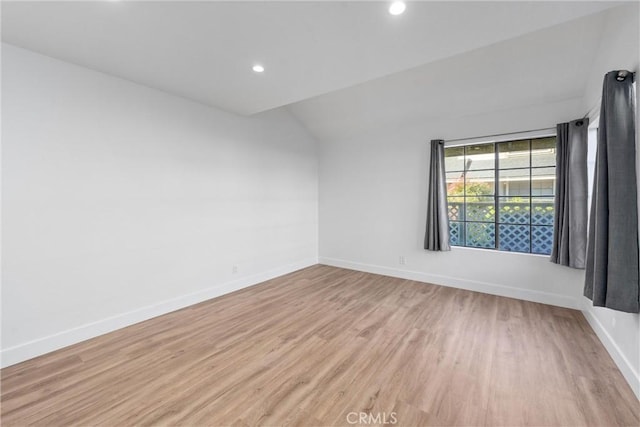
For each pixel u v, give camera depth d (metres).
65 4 1.70
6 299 2.13
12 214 2.16
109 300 2.69
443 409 1.68
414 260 4.32
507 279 3.57
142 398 1.79
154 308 3.02
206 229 3.53
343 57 2.37
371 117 4.34
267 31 2.00
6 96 2.12
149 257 2.99
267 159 4.35
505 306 3.26
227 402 1.75
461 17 1.83
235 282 3.88
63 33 2.01
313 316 3.03
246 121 4.02
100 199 2.62
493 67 3.04
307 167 5.14
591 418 1.61
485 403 1.73
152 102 2.99
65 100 2.40
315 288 3.96
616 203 1.83
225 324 2.85
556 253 3.14
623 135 1.82
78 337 2.48
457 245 4.11
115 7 1.73
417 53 2.31
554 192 3.31
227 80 2.81
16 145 2.17
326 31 2.00
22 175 2.20
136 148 2.87
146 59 2.39
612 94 1.86
